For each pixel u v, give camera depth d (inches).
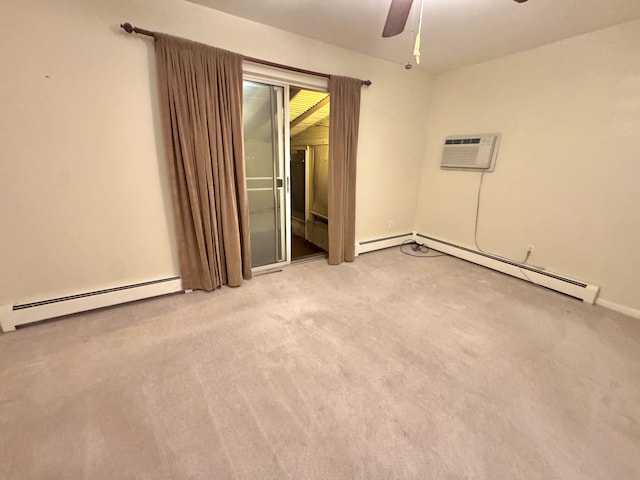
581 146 99.6
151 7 76.7
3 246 73.7
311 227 176.2
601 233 98.7
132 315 87.2
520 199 118.9
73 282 84.0
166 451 48.4
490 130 125.3
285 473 45.7
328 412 56.6
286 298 100.7
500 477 45.9
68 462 46.3
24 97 68.5
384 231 155.9
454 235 147.9
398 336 81.0
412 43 106.2
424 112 148.0
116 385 61.3
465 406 58.9
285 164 116.9
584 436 52.9
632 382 65.9
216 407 56.9
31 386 60.2
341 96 113.1
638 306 93.3
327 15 86.9
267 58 97.3
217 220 98.0
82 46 71.7
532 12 82.1
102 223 84.3
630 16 83.0
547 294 108.1
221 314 89.4
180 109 83.0
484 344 78.4
